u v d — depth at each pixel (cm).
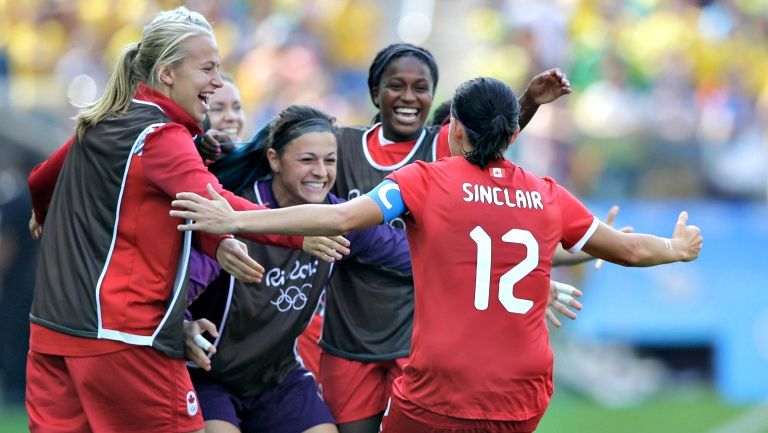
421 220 1513
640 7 5328
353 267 1895
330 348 1931
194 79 1583
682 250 1595
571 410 3897
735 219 4159
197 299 1756
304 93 4922
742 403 3991
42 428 1599
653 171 4197
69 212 1586
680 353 4206
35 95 3934
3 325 3672
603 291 4088
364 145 1942
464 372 1492
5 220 3691
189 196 1452
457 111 1541
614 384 4050
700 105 4941
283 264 1758
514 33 5169
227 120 2280
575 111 4662
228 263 1574
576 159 4222
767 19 5525
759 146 4269
